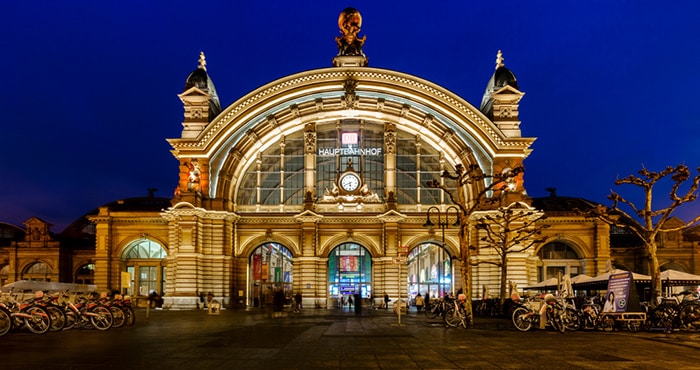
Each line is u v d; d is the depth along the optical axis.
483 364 17.55
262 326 33.84
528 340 25.06
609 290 31.89
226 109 61.91
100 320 30.83
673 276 41.00
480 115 61.69
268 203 65.19
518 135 62.84
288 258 64.50
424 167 64.81
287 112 63.69
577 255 66.62
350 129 64.94
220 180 62.25
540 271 66.62
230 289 61.66
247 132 63.09
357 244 63.94
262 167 65.56
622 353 20.28
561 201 75.94
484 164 62.25
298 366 16.91
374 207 63.56
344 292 63.38
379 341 24.30
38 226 78.38
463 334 28.12
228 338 25.52
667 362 18.02
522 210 55.81
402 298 61.66
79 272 80.44
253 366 16.84
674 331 30.45
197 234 60.44
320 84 62.88
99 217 66.69
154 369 16.16
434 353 20.14
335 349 21.17
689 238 80.50
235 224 63.28
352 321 39.12
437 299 51.25
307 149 63.91
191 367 16.58
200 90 63.47
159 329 31.33
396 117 63.94
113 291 65.88
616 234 81.44
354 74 62.91
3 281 79.50
